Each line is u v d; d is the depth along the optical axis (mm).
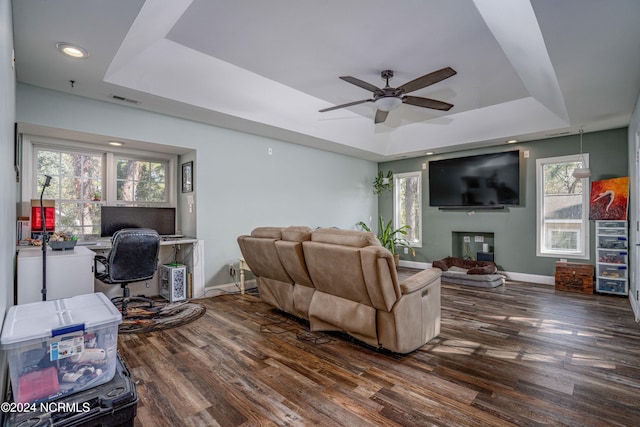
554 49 2336
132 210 4238
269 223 5355
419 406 1912
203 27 2867
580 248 5109
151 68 3244
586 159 4992
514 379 2227
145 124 3973
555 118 4648
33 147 3715
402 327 2490
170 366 2410
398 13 2623
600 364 2447
